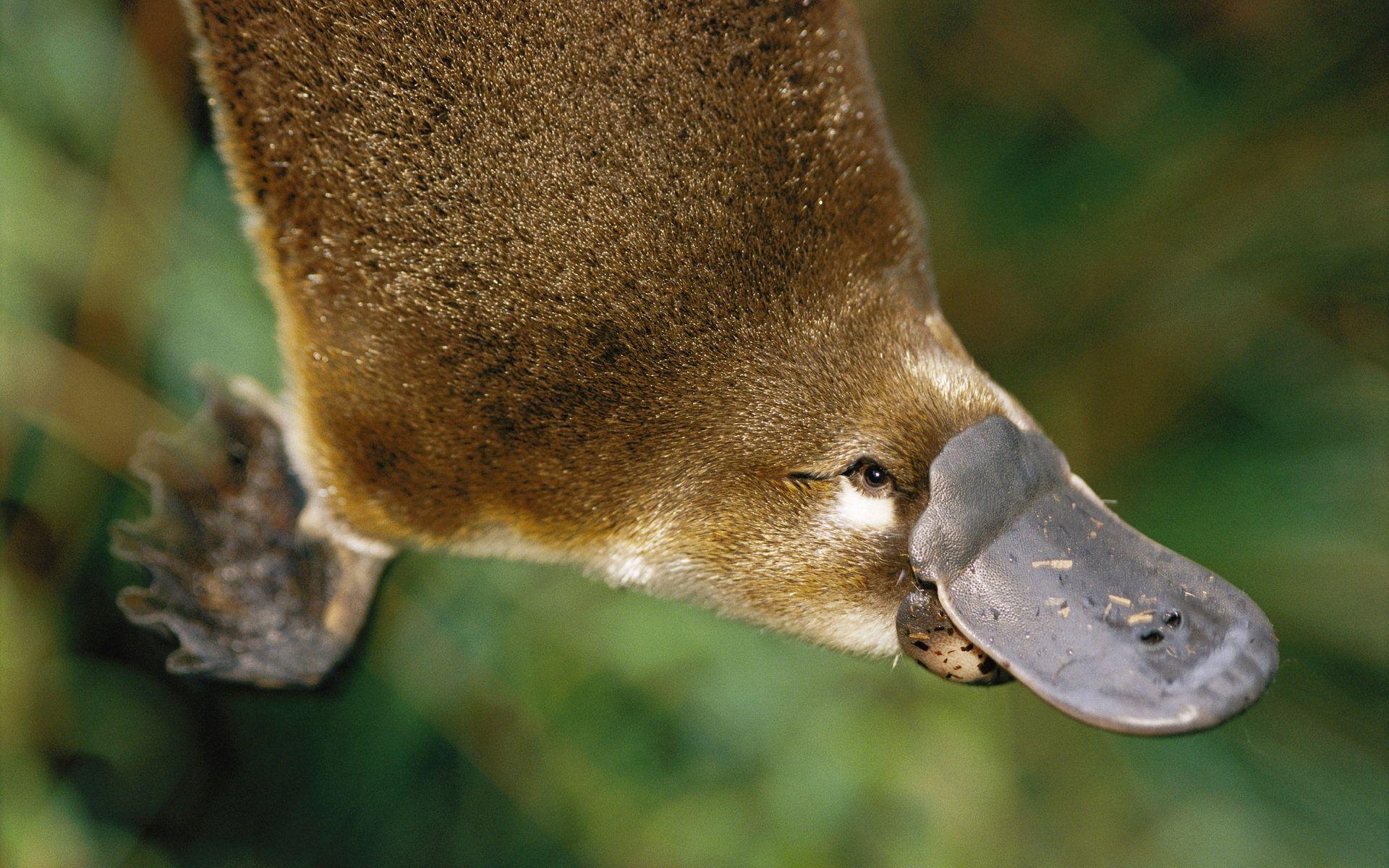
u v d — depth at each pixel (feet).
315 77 4.24
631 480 4.34
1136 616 4.26
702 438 4.33
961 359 4.36
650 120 4.25
